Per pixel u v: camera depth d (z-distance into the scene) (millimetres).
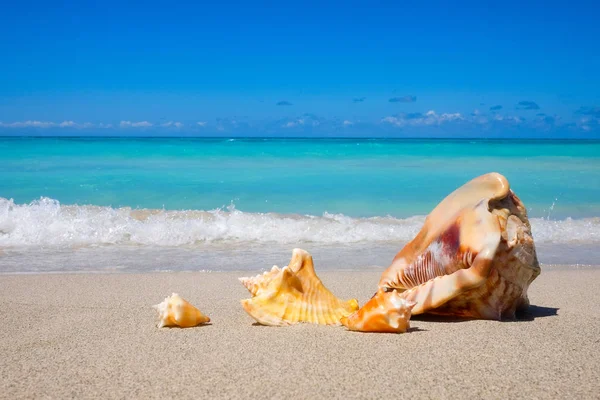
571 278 958
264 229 1420
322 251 1249
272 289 649
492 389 466
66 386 476
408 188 2375
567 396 454
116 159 3463
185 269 1073
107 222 1433
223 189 2299
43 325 658
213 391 464
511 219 652
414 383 477
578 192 2238
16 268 1073
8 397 457
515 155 4094
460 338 587
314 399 449
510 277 644
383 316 602
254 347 563
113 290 866
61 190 2197
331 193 2232
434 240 679
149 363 524
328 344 570
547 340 583
